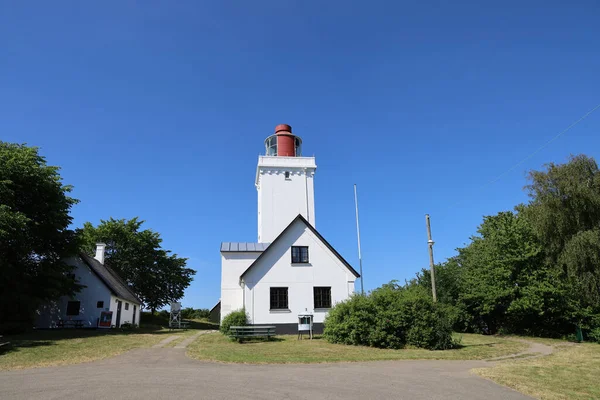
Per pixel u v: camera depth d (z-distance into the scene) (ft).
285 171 140.05
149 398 30.45
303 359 52.95
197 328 148.25
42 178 91.56
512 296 101.55
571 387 38.04
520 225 107.24
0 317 88.84
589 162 94.32
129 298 135.23
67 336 82.94
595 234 88.99
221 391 33.04
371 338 68.74
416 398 32.17
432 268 80.69
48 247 98.48
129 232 180.34
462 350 67.56
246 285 95.96
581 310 92.84
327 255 100.48
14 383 35.86
